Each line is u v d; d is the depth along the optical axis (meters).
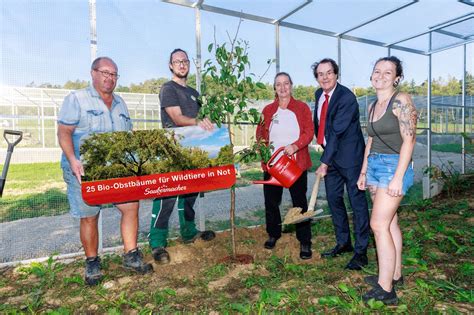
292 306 2.82
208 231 4.81
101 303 2.93
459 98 10.05
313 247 4.46
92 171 3.30
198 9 4.89
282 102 4.11
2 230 5.43
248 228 5.28
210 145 3.74
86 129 3.37
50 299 3.12
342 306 2.73
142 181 3.50
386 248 2.76
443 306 2.79
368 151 3.27
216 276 3.49
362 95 6.64
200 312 2.77
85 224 3.40
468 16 6.27
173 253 4.13
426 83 7.62
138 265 3.59
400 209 6.55
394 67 2.78
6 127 6.26
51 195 7.34
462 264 3.61
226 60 3.55
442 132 8.66
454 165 10.00
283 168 3.50
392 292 2.80
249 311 2.68
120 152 3.40
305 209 4.03
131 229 3.65
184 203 4.52
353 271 3.58
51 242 4.87
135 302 2.91
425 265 3.46
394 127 2.72
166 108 3.99
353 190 3.71
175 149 3.61
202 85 3.56
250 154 3.79
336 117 3.66
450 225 5.26
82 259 4.19
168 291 3.06
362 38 6.53
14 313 2.77
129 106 4.56
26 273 3.78
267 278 3.41
